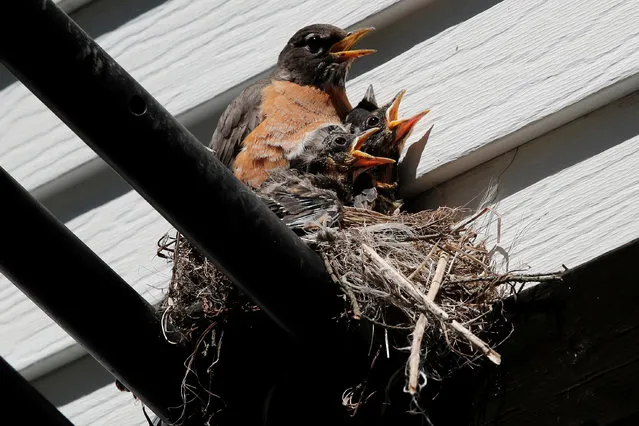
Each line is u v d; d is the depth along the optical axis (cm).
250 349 618
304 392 609
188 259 647
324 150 801
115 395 793
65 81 521
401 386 582
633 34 680
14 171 886
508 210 675
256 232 562
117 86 528
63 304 588
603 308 552
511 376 563
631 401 529
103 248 833
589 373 544
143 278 806
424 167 718
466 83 727
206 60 859
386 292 588
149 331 606
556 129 682
